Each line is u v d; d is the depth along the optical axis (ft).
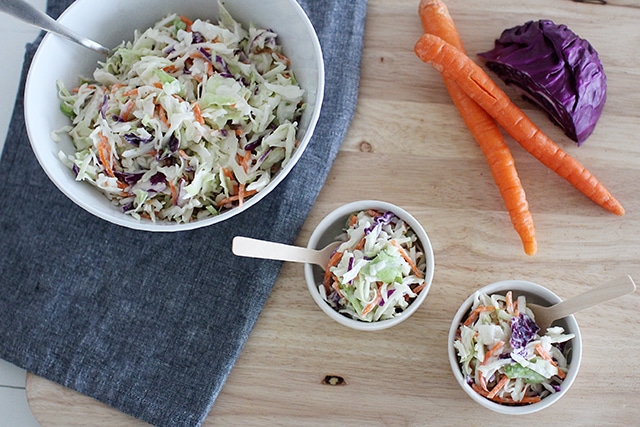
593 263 1.95
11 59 2.21
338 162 2.01
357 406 1.91
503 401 1.80
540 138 1.95
